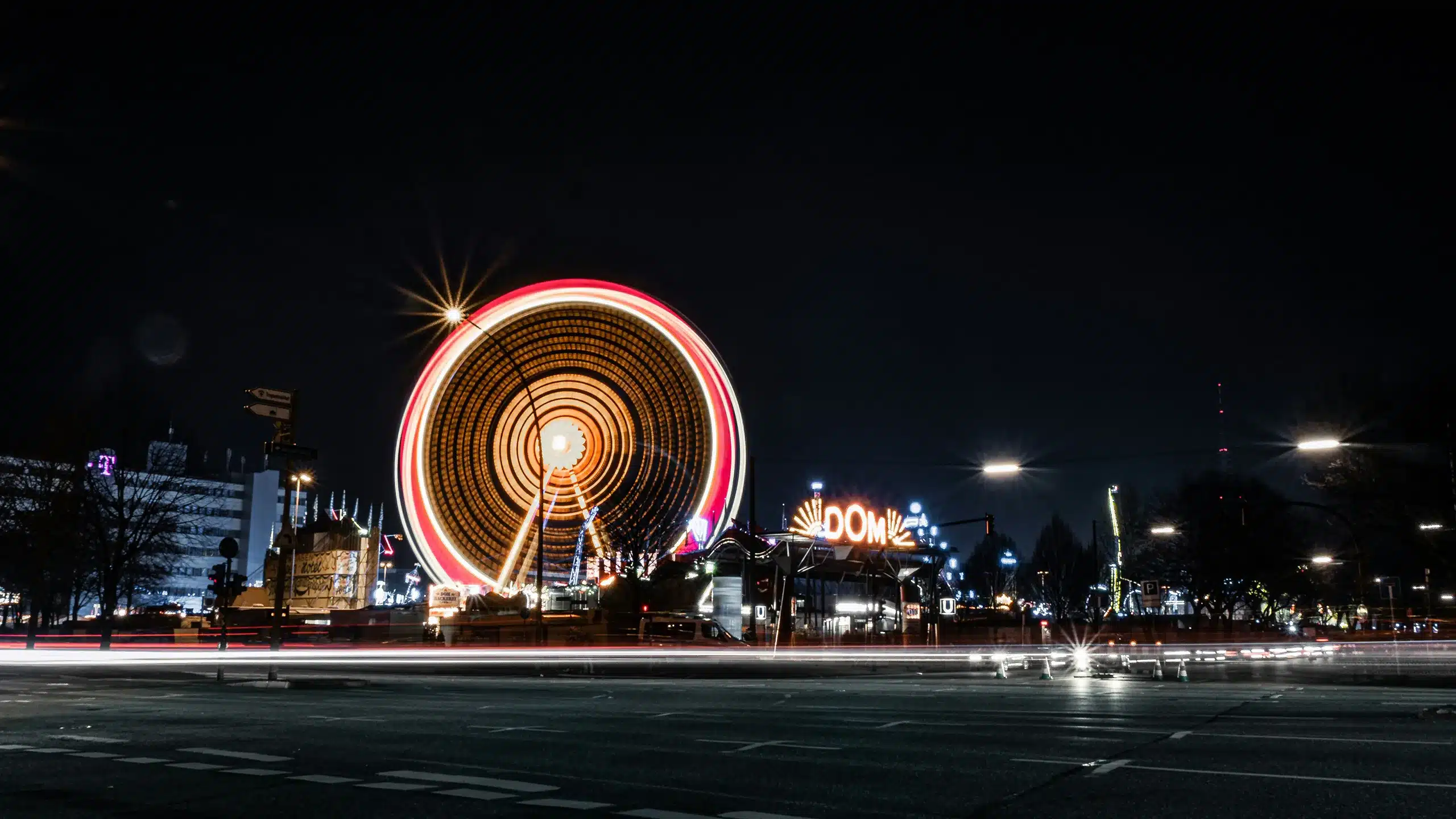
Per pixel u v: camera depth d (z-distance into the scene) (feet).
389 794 29.81
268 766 36.17
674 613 208.44
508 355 175.94
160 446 217.36
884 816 26.18
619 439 236.63
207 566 517.14
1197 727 47.78
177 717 57.21
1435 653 197.77
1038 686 87.92
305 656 143.23
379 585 344.28
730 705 66.85
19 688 90.17
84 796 29.73
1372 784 29.91
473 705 67.62
